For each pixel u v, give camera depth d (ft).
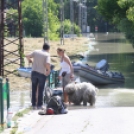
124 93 173.78
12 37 512.22
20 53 222.07
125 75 246.27
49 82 140.36
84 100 130.62
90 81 206.80
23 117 99.66
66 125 89.66
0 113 89.97
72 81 130.82
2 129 84.48
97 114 102.89
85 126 88.07
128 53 425.69
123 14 426.92
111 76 208.74
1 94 88.69
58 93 130.21
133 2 407.03
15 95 158.10
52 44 502.79
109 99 154.40
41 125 90.27
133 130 83.25
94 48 504.02
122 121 92.32
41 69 112.78
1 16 210.59
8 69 229.25
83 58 364.38
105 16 457.68
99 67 225.76
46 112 104.99
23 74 206.49
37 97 114.83
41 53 112.78
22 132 83.10
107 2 437.58
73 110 114.83
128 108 112.47
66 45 515.50
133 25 385.91
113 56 388.98
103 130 83.82
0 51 206.90
